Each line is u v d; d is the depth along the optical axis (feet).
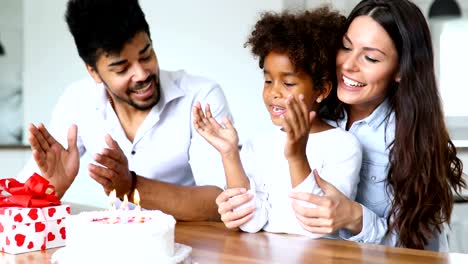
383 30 4.51
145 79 5.05
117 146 4.47
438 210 4.92
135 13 4.82
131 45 4.87
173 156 5.73
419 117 4.74
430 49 4.73
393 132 5.00
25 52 12.59
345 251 3.67
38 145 4.54
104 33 4.79
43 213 3.77
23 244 3.69
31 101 12.65
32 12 12.62
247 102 12.39
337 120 5.20
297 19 4.75
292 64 4.58
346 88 4.68
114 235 3.32
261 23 4.89
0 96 12.46
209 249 3.74
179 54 12.56
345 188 4.63
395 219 4.81
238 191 4.34
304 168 4.23
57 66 12.73
